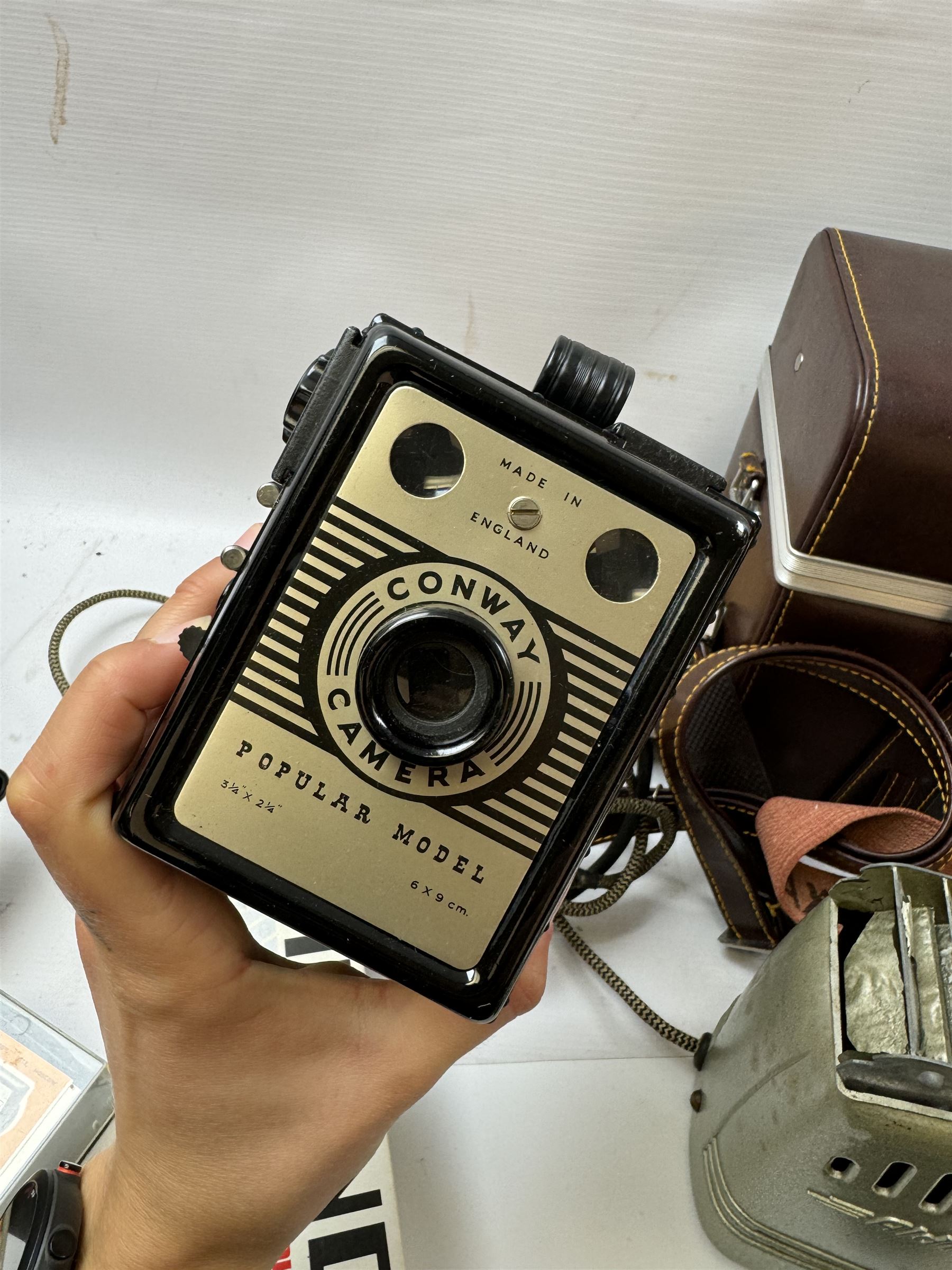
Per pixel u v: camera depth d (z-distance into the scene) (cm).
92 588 109
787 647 80
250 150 93
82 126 92
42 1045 76
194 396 110
